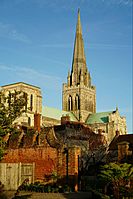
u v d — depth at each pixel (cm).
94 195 2855
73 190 3488
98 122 15325
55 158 3762
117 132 6856
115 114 14912
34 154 3984
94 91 17625
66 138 4800
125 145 3388
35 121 5066
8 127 2495
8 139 4291
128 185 2697
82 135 5288
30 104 13325
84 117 16388
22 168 3681
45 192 3375
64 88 17250
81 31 18388
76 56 17775
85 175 3816
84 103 16675
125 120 15550
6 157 4241
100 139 5947
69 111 16725
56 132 5103
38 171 3881
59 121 14500
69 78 17312
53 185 3659
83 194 3181
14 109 2592
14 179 3628
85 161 4119
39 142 3969
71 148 3622
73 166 3569
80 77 17100
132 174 2723
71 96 16950
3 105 2547
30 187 3512
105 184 2953
